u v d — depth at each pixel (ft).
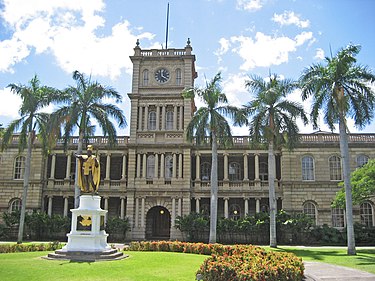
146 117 175.63
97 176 81.66
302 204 164.66
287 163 168.14
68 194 174.81
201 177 180.14
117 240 160.76
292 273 50.75
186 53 179.01
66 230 160.76
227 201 170.09
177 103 175.63
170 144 170.40
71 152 179.22
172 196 167.02
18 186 175.42
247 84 129.90
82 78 137.08
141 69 180.96
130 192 168.45
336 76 110.52
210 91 128.47
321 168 166.71
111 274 57.16
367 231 149.89
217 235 157.48
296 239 150.61
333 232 147.74
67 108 131.44
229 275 48.98
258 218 154.30
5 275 55.93
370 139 168.04
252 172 180.55
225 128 128.57
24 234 157.07
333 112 109.81
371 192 119.44
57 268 61.46
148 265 67.26
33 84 138.31
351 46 110.32
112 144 137.28
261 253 65.05
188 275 57.93
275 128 126.72
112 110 137.49
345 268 76.38
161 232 174.70
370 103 109.50
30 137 138.10
